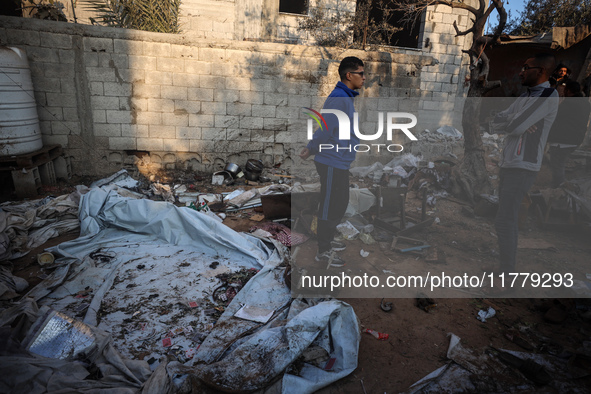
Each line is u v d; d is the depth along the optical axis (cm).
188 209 436
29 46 587
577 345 271
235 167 683
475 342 274
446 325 293
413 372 245
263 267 360
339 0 1036
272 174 711
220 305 315
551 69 285
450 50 1155
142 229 438
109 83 633
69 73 613
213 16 962
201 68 666
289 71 705
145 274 357
